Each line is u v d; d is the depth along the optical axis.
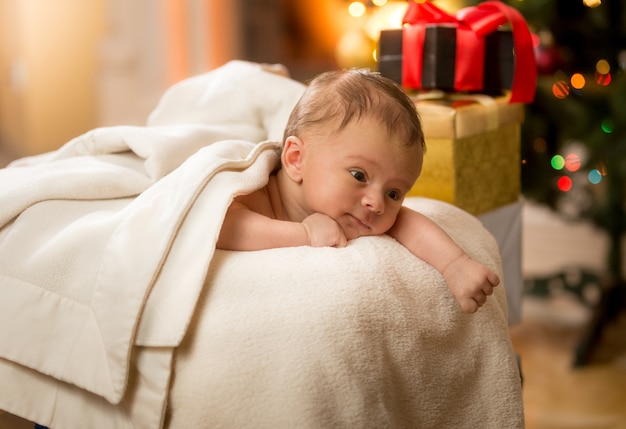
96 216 0.84
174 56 3.47
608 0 2.03
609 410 1.80
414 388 0.77
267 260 0.77
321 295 0.73
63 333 0.75
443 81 1.20
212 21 3.55
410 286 0.80
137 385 0.72
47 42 3.52
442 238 0.85
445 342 0.80
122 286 0.73
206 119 1.14
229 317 0.71
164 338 0.70
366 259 0.78
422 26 1.19
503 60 1.24
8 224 0.85
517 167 1.33
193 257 0.74
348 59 2.11
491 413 0.82
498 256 0.98
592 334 2.16
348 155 0.81
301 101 0.88
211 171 0.79
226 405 0.69
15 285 0.79
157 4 3.43
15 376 0.78
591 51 2.08
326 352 0.70
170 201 0.78
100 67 3.61
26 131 3.61
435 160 1.15
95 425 0.75
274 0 4.15
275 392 0.68
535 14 1.96
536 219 2.92
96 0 3.60
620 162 1.97
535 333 2.30
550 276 2.42
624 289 2.35
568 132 2.02
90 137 0.99
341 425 0.69
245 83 1.15
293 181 0.87
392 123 0.82
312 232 0.81
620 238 2.33
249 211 0.83
